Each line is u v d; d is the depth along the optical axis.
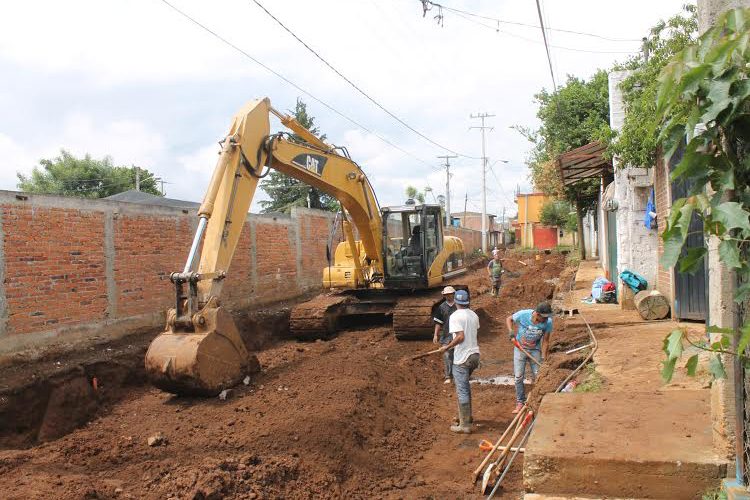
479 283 25.50
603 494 4.30
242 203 9.64
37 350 9.78
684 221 2.76
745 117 2.82
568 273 25.70
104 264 11.41
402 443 7.54
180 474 5.75
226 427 7.32
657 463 4.16
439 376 10.88
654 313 10.89
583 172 20.19
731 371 4.00
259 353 12.59
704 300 9.70
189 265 8.62
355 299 15.19
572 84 28.81
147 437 7.23
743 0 3.67
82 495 5.07
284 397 8.39
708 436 4.55
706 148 3.07
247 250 16.69
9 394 8.16
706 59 2.77
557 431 4.89
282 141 10.67
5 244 9.34
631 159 11.70
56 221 10.35
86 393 9.18
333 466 6.36
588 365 7.81
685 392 5.77
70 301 10.56
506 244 79.19
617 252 14.91
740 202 2.92
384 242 14.34
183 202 20.66
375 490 6.21
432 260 14.81
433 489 6.18
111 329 11.46
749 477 3.53
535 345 8.33
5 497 4.91
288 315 15.77
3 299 9.26
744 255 2.95
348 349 12.72
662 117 3.12
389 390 9.27
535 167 34.25
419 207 14.38
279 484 5.79
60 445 7.17
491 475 6.22
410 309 13.23
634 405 5.45
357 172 13.27
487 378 10.73
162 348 8.38
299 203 39.19
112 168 44.06
